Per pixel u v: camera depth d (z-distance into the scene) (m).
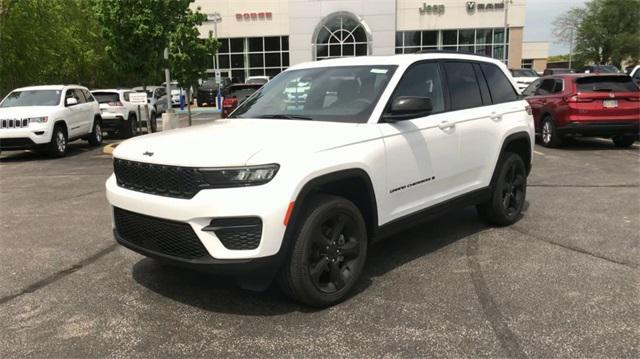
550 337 3.62
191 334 3.77
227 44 45.06
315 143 4.02
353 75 5.05
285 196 3.70
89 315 4.10
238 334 3.75
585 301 4.18
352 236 4.30
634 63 60.91
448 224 6.44
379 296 4.34
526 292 4.36
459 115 5.41
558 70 32.59
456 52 5.80
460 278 4.69
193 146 3.97
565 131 12.66
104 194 8.84
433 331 3.73
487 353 3.44
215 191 3.67
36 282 4.82
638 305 4.09
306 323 3.90
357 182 4.35
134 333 3.80
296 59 42.62
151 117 21.12
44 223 6.96
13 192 9.27
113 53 15.67
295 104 5.05
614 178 9.19
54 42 23.86
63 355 3.51
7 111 13.70
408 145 4.74
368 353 3.46
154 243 4.05
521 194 6.44
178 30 16.72
